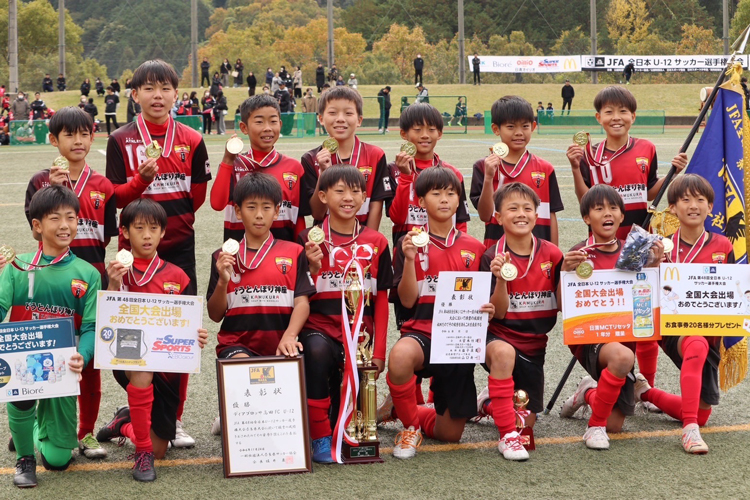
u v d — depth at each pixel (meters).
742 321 4.52
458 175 5.46
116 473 4.19
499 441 4.45
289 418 4.17
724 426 4.75
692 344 4.51
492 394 4.40
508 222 4.56
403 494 3.87
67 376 4.00
